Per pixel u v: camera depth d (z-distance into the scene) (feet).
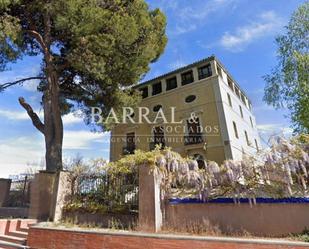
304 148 19.16
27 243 20.06
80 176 27.14
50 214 25.67
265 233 17.17
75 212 25.27
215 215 19.27
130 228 20.22
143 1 40.11
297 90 31.60
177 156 23.61
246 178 19.67
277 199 17.58
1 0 27.14
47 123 35.32
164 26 46.55
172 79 65.16
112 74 35.73
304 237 14.69
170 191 22.13
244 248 12.66
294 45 33.94
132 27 33.83
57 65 37.86
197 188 20.92
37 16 36.27
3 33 27.73
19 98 37.96
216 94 54.03
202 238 13.78
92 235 17.17
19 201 36.58
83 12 30.99
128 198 23.07
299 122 31.91
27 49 38.99
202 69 60.08
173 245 14.24
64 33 35.14
